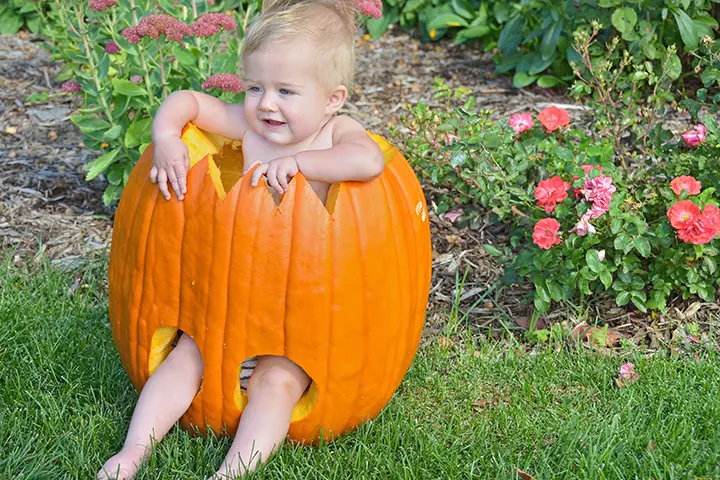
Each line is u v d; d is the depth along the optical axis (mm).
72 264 4176
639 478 2783
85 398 3162
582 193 3777
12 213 4602
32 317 3602
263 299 2625
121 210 2887
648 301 3836
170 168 2686
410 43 7262
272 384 2754
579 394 3307
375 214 2705
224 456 2830
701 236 3596
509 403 3291
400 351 2893
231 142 3115
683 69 5809
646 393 3242
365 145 2709
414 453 2893
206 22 3893
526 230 4098
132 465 2676
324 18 2705
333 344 2697
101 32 4852
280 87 2682
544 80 6039
